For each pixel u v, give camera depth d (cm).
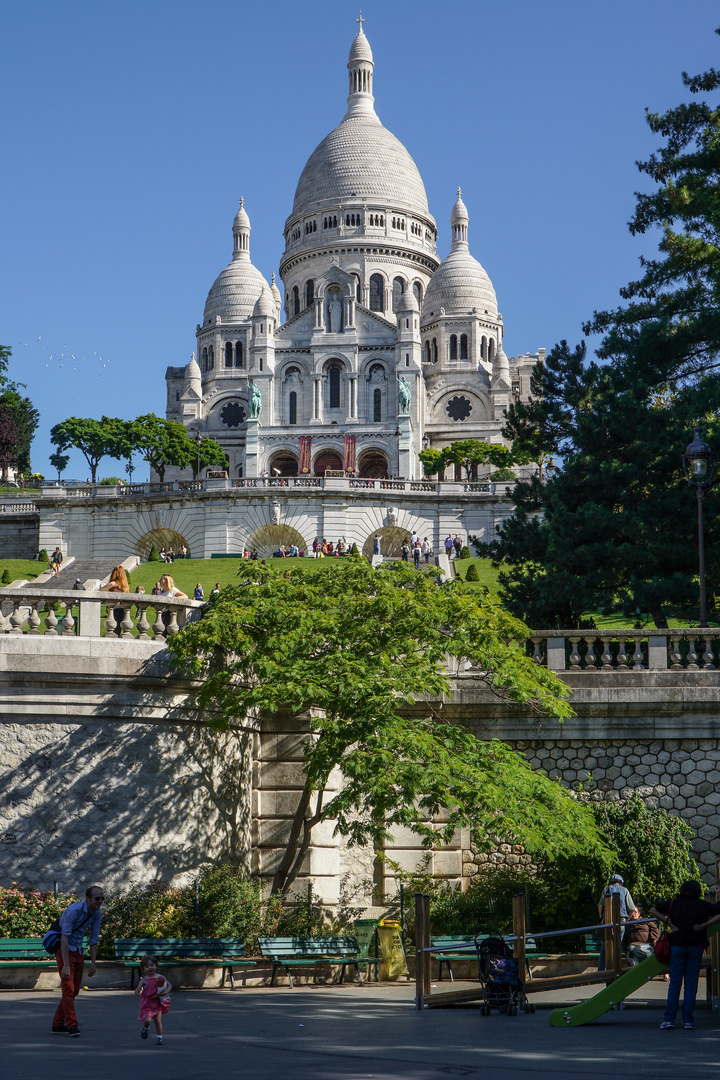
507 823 1898
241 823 2255
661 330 3725
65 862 2011
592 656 2314
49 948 1405
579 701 2258
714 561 3531
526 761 2247
